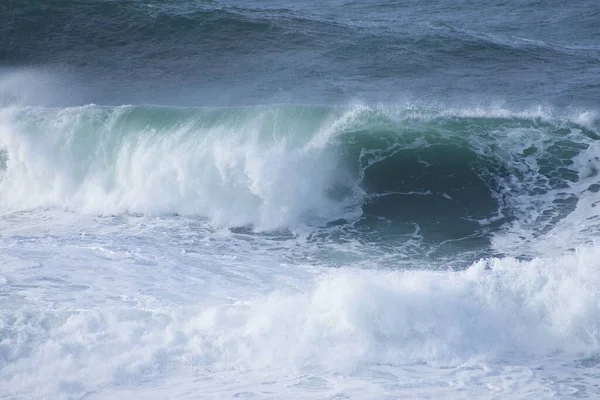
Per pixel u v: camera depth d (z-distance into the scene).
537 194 55.41
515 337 32.22
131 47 93.00
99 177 59.03
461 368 30.22
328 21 99.25
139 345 31.09
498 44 91.00
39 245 46.41
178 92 80.38
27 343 30.98
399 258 47.50
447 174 57.84
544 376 29.50
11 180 60.44
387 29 96.38
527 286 33.84
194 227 52.66
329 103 73.56
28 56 91.25
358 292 32.53
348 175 57.50
